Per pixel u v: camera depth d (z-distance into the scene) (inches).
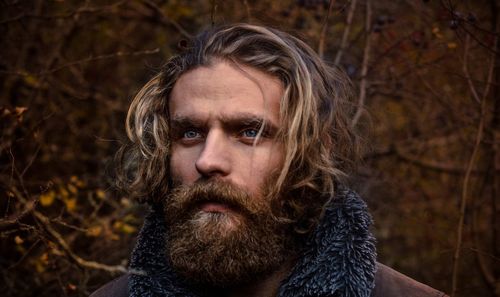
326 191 64.6
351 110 81.7
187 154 62.9
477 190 134.9
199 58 64.2
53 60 131.8
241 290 64.4
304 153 64.2
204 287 64.5
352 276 60.8
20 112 95.4
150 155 70.2
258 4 125.6
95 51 153.2
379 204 136.3
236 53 63.4
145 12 151.2
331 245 61.9
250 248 60.4
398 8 125.0
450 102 124.3
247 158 61.1
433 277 138.9
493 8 113.4
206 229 59.8
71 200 107.3
